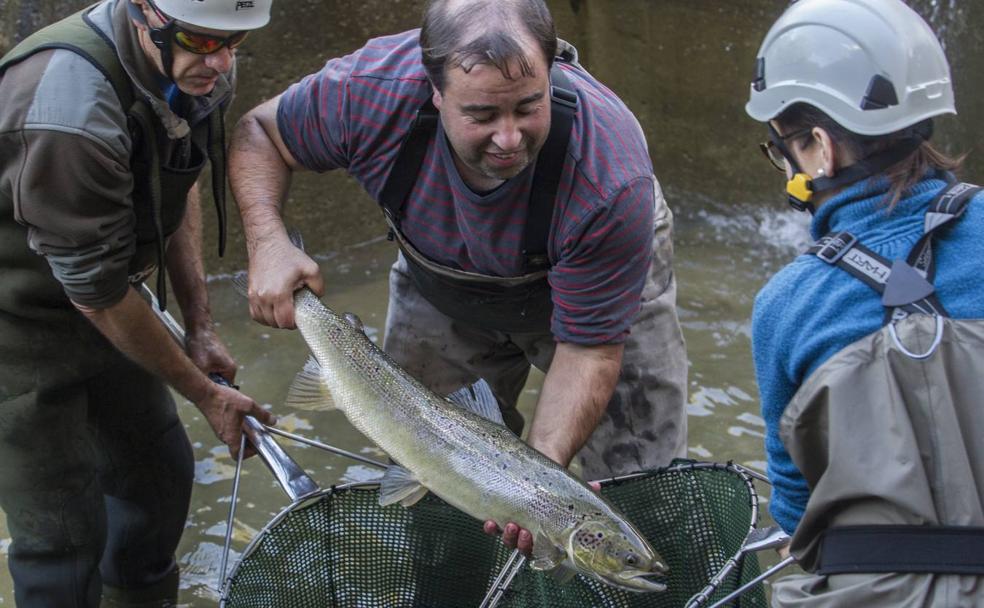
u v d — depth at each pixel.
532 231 2.74
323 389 2.71
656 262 3.30
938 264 2.03
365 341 2.63
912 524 1.95
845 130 2.11
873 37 2.08
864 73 2.08
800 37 2.16
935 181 2.11
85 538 3.20
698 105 6.65
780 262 6.14
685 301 5.66
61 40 2.60
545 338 3.28
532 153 2.50
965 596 1.93
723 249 6.28
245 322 5.36
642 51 6.71
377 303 5.59
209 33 2.54
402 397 2.54
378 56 2.92
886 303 2.00
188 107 2.87
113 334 2.85
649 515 2.98
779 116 2.21
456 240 2.93
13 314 2.95
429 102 2.76
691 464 2.91
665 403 3.35
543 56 2.42
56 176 2.56
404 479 2.63
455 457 2.47
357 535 3.03
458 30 2.40
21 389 3.01
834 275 2.07
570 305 2.75
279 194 3.06
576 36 6.77
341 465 4.36
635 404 3.33
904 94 2.07
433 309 3.41
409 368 3.51
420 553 3.10
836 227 2.13
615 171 2.63
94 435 3.36
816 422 2.04
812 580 2.14
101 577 3.59
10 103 2.58
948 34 5.90
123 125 2.65
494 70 2.35
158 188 2.80
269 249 2.91
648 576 2.77
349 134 2.92
